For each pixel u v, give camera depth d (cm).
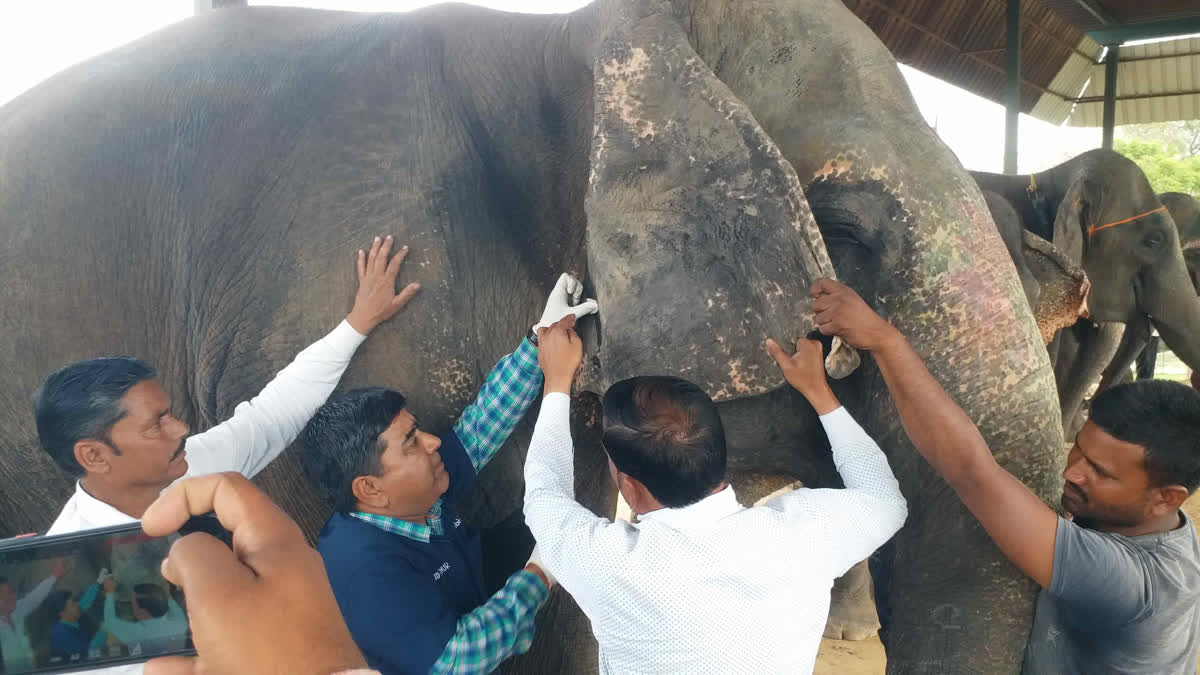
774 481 239
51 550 73
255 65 231
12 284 243
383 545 164
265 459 183
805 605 139
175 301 232
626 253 161
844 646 423
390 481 165
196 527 93
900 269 159
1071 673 162
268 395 183
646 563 134
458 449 189
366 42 223
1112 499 157
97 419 135
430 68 213
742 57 173
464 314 198
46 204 242
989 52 1400
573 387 189
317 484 172
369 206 199
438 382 196
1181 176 2344
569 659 243
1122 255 664
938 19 1280
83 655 73
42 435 139
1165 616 154
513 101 211
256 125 221
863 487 150
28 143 246
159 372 240
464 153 206
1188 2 1373
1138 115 1786
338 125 209
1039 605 165
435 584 166
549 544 144
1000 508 148
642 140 161
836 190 161
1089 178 663
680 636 134
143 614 74
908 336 159
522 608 168
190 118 231
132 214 235
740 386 158
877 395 173
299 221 206
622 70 164
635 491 143
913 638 172
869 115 163
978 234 159
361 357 194
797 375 154
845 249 164
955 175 162
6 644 73
